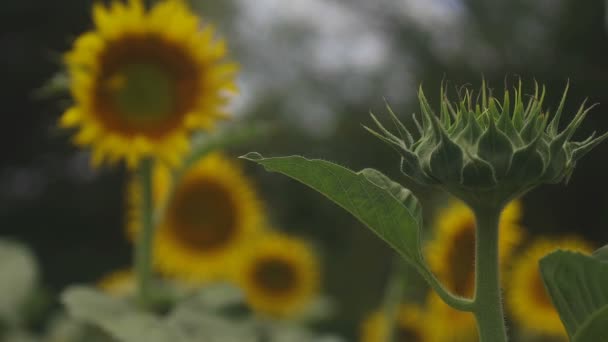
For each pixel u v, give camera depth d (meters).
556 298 1.05
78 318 1.62
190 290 1.89
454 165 0.99
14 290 1.96
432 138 1.03
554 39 6.24
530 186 1.01
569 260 1.02
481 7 6.17
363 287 3.99
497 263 1.03
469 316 2.04
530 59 5.95
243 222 2.16
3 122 7.56
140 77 1.87
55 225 7.32
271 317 2.32
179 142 1.86
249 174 5.52
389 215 1.03
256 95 6.93
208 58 1.90
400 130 1.06
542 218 5.89
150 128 1.86
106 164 7.07
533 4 6.21
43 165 7.63
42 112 7.57
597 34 6.31
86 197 7.41
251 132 1.89
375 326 2.25
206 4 7.42
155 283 1.99
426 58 6.20
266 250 2.34
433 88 6.01
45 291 2.15
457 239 1.90
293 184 5.57
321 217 5.43
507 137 0.98
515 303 2.17
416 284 2.01
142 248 1.83
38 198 7.51
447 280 1.91
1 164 7.63
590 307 1.03
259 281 2.33
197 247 2.14
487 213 1.03
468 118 1.01
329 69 6.89
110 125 1.85
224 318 1.73
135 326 1.62
